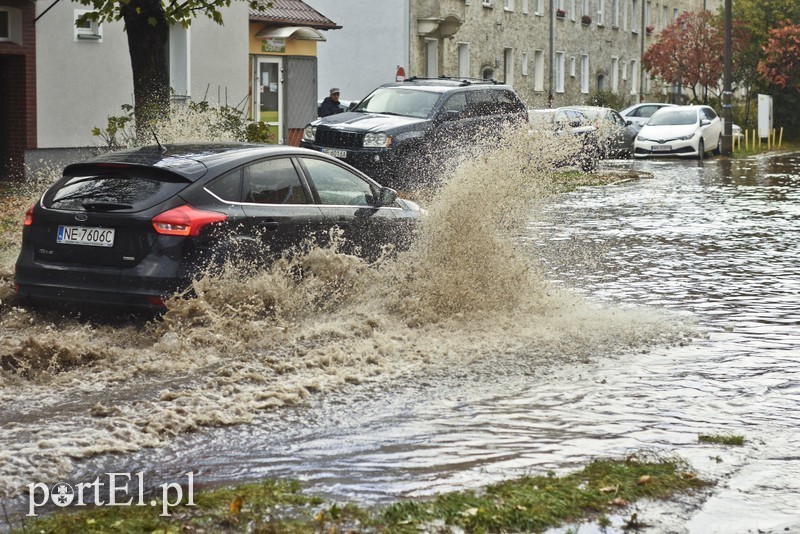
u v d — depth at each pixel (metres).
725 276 21.78
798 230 29.95
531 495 8.64
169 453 10.09
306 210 16.41
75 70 44.41
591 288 20.20
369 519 8.12
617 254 24.94
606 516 8.36
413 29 78.38
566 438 10.66
